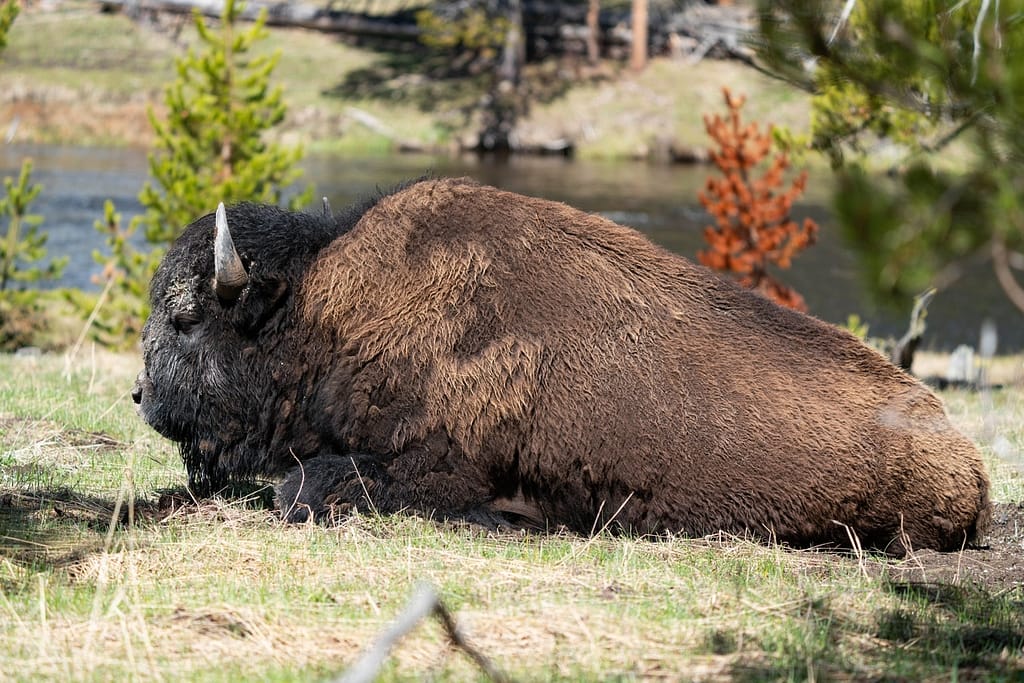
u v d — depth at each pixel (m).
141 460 17.31
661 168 104.31
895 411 14.10
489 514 14.34
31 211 68.62
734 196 42.19
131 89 105.25
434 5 123.56
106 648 9.60
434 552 12.44
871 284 7.64
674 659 9.66
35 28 113.69
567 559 12.55
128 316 40.16
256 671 9.16
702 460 13.91
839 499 13.84
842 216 7.65
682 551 13.13
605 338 14.12
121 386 25.31
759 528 13.91
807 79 8.75
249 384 14.80
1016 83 7.58
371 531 13.31
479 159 104.38
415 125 109.75
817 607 11.16
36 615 10.27
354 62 120.81
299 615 10.44
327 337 14.55
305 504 13.91
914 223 7.53
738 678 9.27
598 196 85.75
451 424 14.15
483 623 10.23
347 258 14.59
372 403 14.30
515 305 14.17
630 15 128.88
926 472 13.99
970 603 11.84
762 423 13.91
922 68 8.27
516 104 113.62
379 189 15.62
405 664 9.43
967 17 8.20
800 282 64.94
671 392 14.01
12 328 42.44
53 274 43.62
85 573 11.48
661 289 14.48
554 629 10.16
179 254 14.91
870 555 14.08
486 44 114.19
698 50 115.94
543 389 14.05
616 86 117.50
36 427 18.92
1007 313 59.97
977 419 23.61
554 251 14.45
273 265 14.62
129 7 117.88
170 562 11.76
